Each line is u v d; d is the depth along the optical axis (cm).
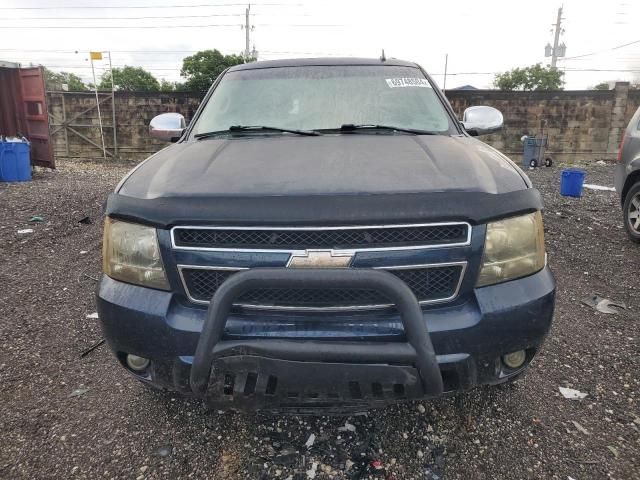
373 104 305
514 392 269
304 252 180
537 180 1248
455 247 186
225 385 180
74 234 618
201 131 304
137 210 200
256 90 322
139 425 244
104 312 208
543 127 1728
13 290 422
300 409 198
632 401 261
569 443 229
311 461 219
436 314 189
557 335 338
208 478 210
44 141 1210
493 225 192
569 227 664
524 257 201
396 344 172
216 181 203
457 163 216
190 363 191
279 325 185
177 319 194
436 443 230
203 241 191
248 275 171
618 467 214
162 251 195
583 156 1747
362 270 169
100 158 1744
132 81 3872
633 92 1695
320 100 308
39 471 213
